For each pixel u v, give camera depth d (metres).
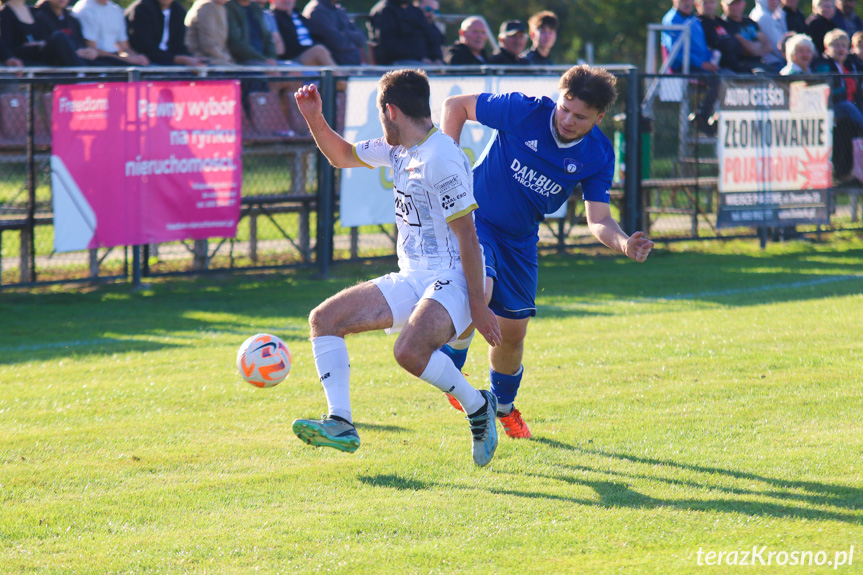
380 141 8.96
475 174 9.77
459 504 8.23
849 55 30.44
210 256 22.70
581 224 30.06
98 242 19.36
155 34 24.08
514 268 9.68
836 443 9.91
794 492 8.45
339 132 23.58
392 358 14.30
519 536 7.50
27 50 22.20
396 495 8.46
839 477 8.84
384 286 8.56
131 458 9.57
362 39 29.28
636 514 7.97
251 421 10.98
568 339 15.52
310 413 11.34
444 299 8.28
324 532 7.59
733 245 27.92
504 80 22.62
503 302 9.62
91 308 18.64
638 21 73.38
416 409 11.46
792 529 7.62
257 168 23.09
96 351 14.82
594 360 14.01
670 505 8.17
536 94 23.02
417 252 8.62
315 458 9.59
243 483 8.81
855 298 19.23
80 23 23.67
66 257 23.78
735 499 8.30
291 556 7.13
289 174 23.66
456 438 10.26
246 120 22.91
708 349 14.66
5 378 13.02
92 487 8.71
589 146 9.44
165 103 19.67
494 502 8.27
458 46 26.59
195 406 11.62
